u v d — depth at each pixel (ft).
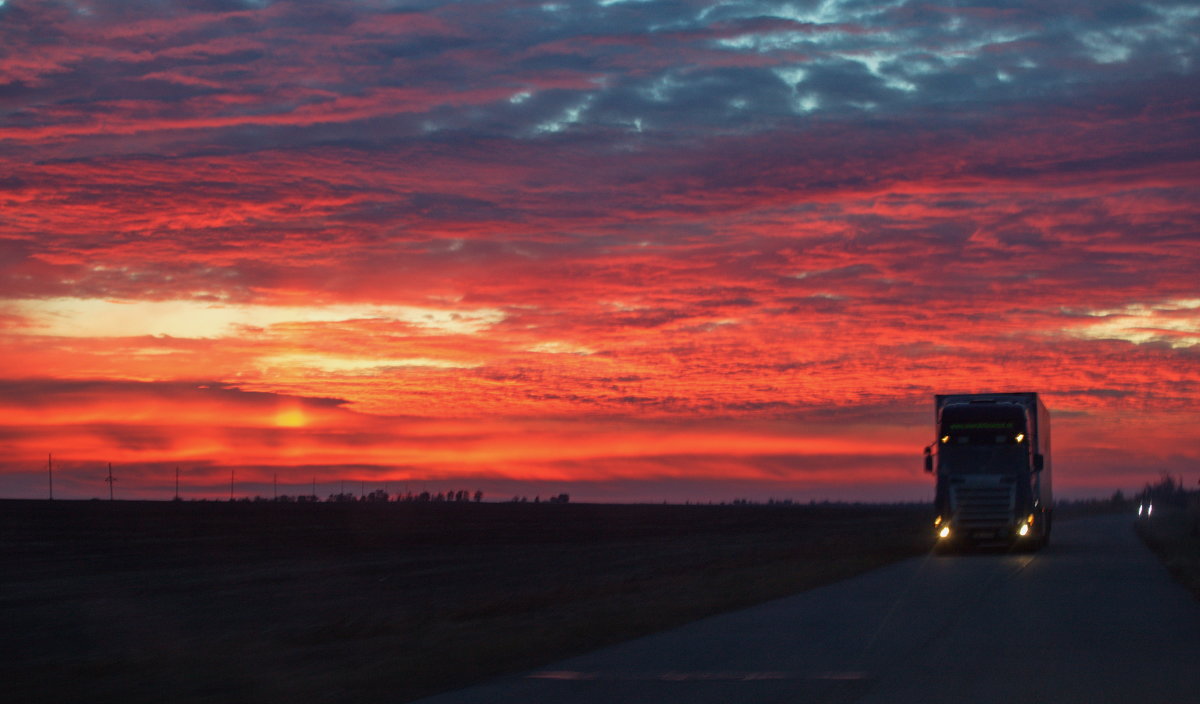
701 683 40.75
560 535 249.34
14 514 349.61
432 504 604.08
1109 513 387.34
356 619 70.44
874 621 58.75
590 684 41.29
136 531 266.77
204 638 67.77
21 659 61.46
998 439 120.88
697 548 173.27
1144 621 56.85
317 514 392.06
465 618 70.74
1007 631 53.26
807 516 427.74
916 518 368.07
